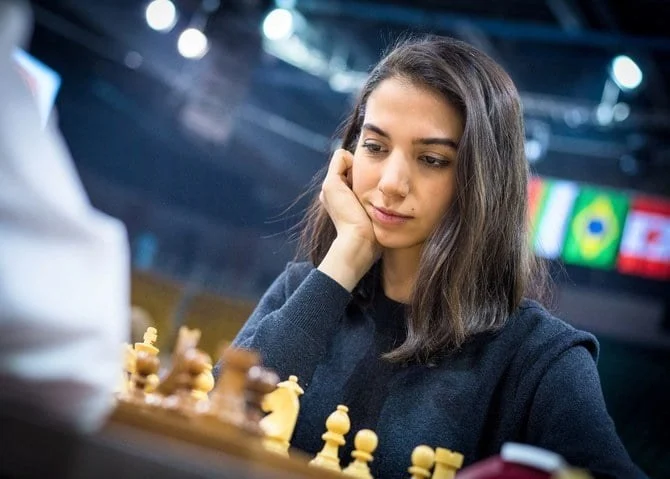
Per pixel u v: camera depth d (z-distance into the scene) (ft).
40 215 2.76
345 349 5.49
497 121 5.40
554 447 4.74
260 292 42.55
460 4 26.78
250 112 38.75
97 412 2.87
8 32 2.84
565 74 30.94
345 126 6.06
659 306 35.91
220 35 28.86
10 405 2.78
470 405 5.13
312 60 33.76
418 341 5.18
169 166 40.34
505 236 5.40
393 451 5.02
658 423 35.40
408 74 5.32
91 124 37.47
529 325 5.35
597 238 33.73
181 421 3.16
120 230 2.99
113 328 2.90
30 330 2.73
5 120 2.75
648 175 34.96
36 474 2.66
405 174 5.23
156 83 34.88
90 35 33.12
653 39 25.66
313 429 5.23
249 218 42.83
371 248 5.41
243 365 3.39
